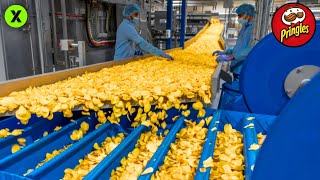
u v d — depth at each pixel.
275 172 0.60
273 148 0.60
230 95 2.70
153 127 1.62
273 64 1.59
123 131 1.67
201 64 3.31
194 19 10.23
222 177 1.11
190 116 1.77
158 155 1.22
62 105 1.42
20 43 3.40
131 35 3.62
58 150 1.38
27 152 1.19
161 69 2.78
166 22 6.88
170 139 1.41
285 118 0.58
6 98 1.47
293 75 1.57
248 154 1.19
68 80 2.16
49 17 3.74
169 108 1.66
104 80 2.10
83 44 3.07
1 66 3.23
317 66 1.54
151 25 7.71
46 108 1.39
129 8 3.68
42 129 1.55
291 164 0.58
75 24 4.27
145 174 1.06
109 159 1.16
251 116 1.66
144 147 1.46
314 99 0.54
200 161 1.13
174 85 1.81
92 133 1.44
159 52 3.55
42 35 3.60
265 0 2.82
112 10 5.49
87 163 1.27
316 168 0.56
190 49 5.58
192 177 1.14
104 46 5.35
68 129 1.48
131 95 1.57
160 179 1.11
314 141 0.55
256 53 1.59
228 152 1.31
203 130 1.59
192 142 1.47
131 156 1.33
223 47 6.13
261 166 0.62
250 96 1.68
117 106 1.54
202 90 1.68
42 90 1.72
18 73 3.43
